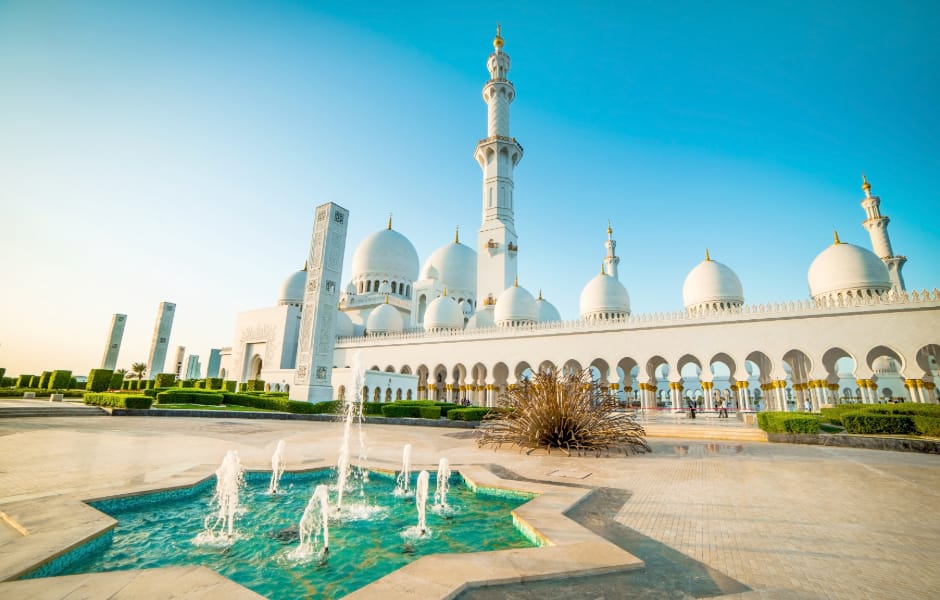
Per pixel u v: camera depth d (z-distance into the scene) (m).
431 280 52.72
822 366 28.33
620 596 4.05
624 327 35.16
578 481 9.45
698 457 13.18
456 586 4.08
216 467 10.05
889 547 5.48
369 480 10.20
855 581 4.46
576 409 14.41
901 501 7.79
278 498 8.50
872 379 26.88
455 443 16.30
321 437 17.36
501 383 45.19
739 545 5.53
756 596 4.10
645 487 8.89
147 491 7.77
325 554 5.77
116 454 11.79
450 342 43.38
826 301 28.95
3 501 6.84
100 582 4.03
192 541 6.18
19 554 4.79
